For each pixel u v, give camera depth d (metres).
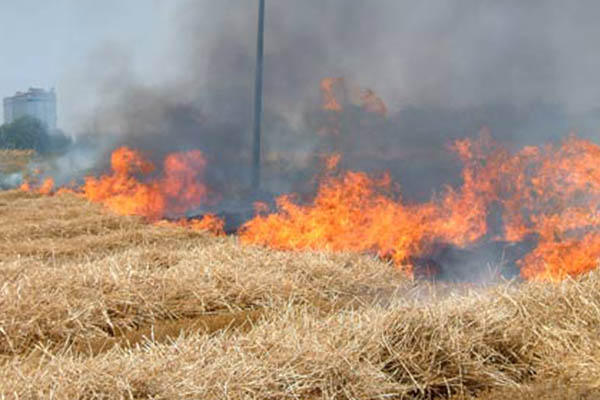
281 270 12.71
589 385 7.54
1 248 16.41
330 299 11.80
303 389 7.38
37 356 9.18
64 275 11.75
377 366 7.84
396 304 11.12
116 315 10.73
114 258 13.31
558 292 9.39
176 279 11.84
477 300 9.38
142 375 7.36
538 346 8.48
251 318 10.62
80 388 7.05
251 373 7.45
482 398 7.56
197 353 7.88
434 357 8.05
